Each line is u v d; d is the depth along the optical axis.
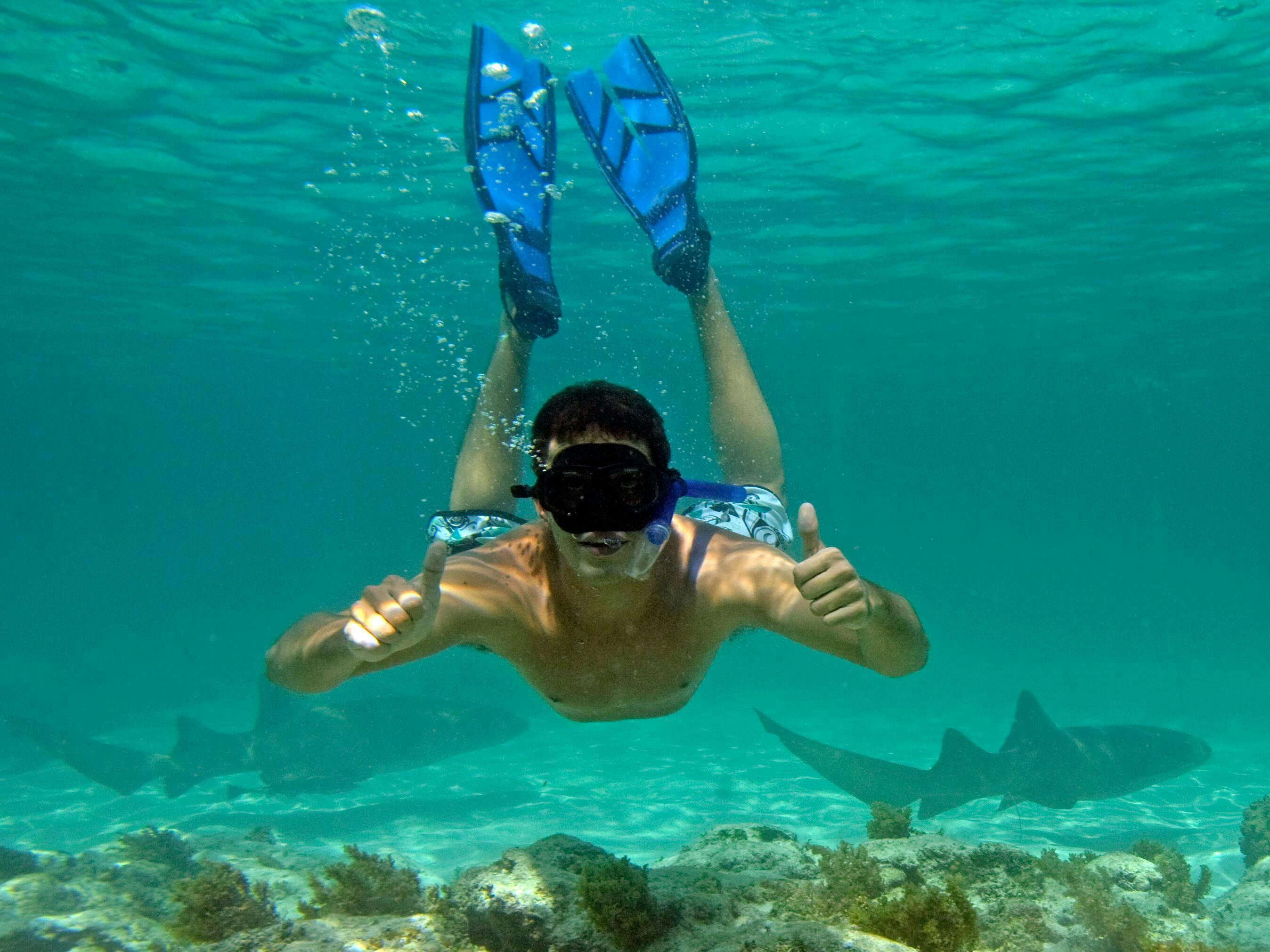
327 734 12.97
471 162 5.77
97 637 51.00
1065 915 4.00
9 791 16.67
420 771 17.56
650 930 3.06
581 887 3.13
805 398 57.72
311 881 4.45
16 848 7.78
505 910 3.18
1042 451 94.75
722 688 33.88
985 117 16.17
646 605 2.98
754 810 13.80
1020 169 18.44
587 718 3.38
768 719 9.37
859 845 4.53
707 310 5.25
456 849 11.63
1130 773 10.06
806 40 13.59
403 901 4.26
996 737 20.98
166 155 17.56
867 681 34.34
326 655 2.51
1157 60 14.25
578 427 2.62
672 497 2.67
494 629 2.98
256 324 33.69
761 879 3.67
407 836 12.38
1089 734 10.41
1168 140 17.09
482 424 4.77
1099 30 13.41
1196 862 9.97
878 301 29.80
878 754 19.09
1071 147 17.39
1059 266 25.61
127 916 5.55
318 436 86.31
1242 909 4.86
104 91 15.10
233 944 3.00
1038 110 15.91
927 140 17.03
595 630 3.03
